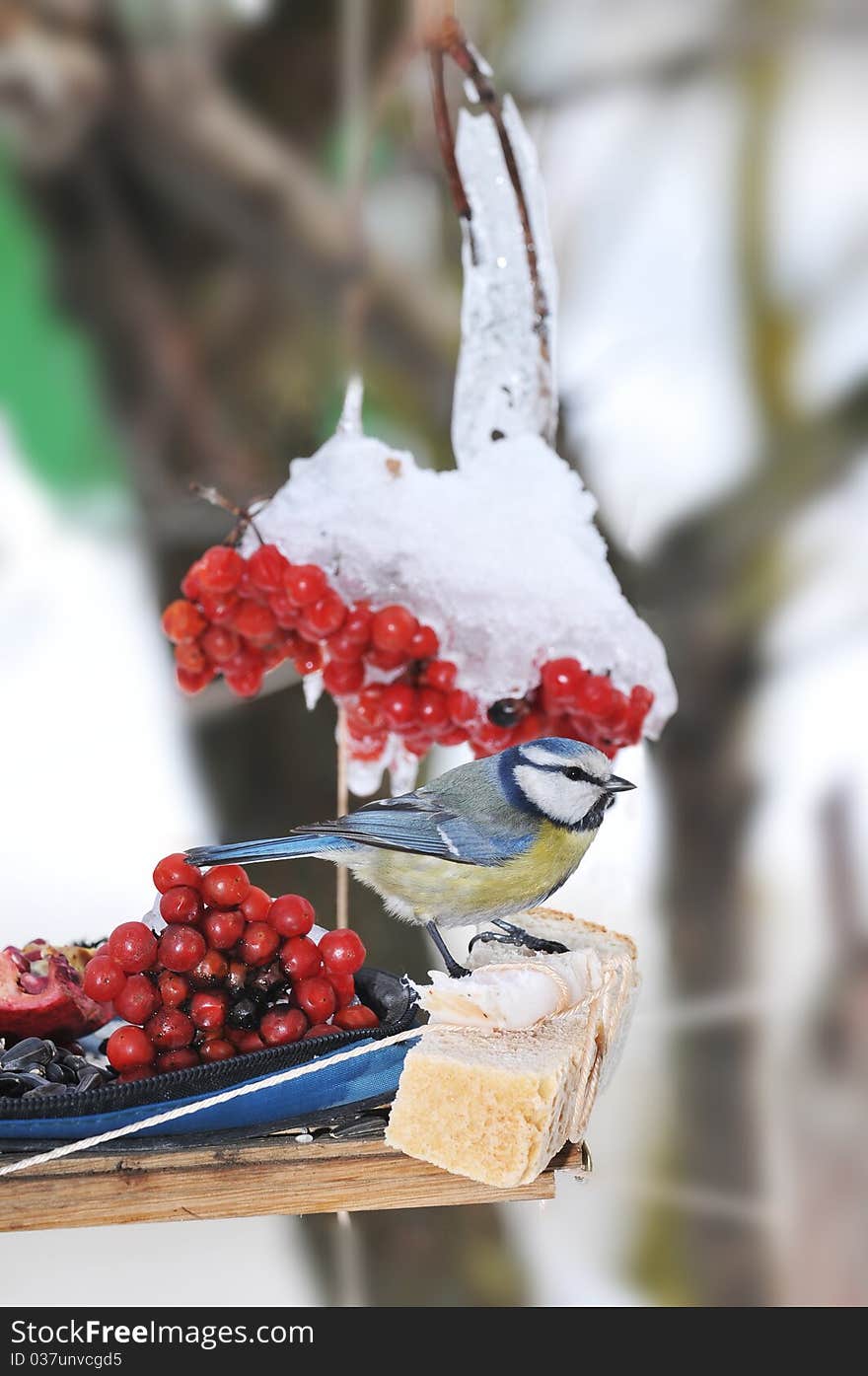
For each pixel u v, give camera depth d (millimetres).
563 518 2744
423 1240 3551
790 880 4211
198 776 4055
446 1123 2289
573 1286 3625
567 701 2633
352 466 2684
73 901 4105
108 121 3486
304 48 3508
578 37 3863
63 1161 2279
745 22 3867
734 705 4145
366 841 2822
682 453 4008
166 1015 2475
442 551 2652
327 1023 2537
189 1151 2309
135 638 4172
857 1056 4051
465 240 2758
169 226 3629
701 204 3998
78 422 3758
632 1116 3982
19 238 3586
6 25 3406
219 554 2469
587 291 4004
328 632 2521
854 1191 3832
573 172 3955
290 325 3654
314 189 3521
